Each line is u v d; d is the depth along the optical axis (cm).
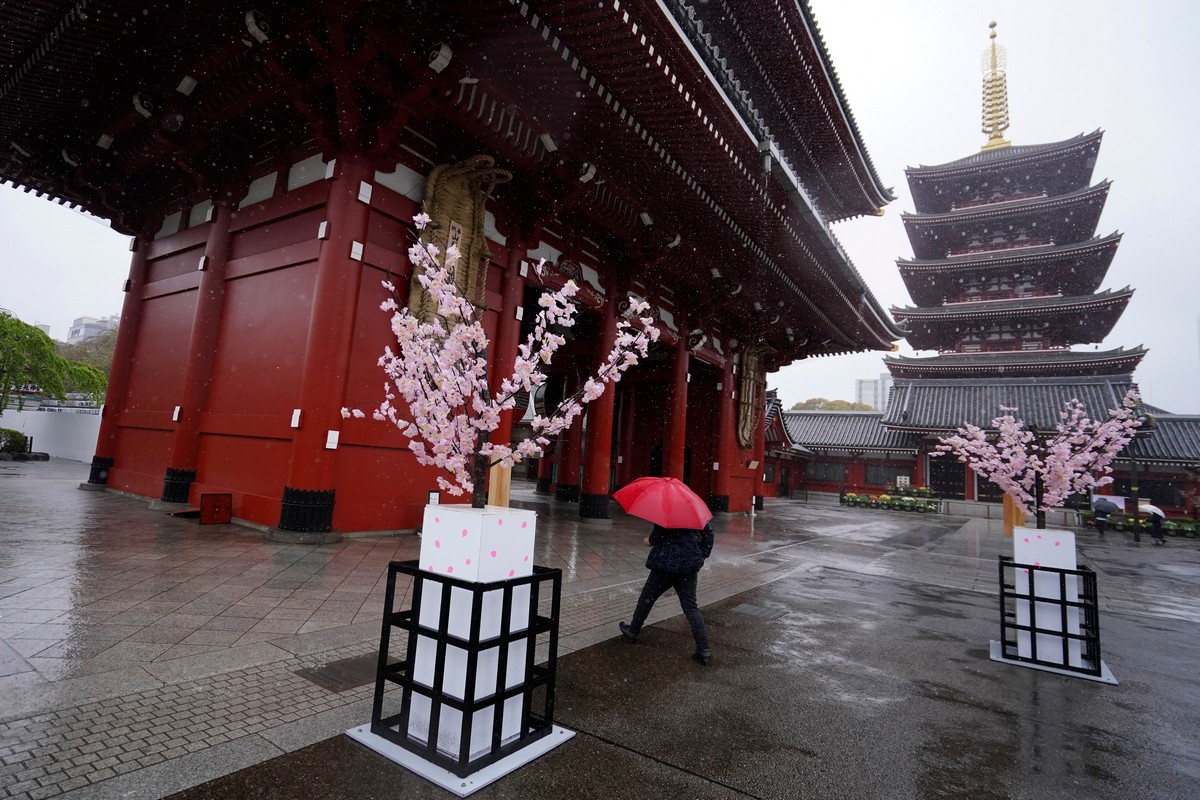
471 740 334
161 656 454
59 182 1477
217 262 1268
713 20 1608
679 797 321
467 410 424
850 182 2469
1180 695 546
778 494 4434
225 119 1170
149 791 284
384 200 1094
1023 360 3762
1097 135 3512
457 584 332
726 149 1255
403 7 896
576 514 1858
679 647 605
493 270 1343
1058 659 609
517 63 1008
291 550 895
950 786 353
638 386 2791
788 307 2459
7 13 992
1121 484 3453
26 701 362
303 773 315
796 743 399
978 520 3075
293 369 1066
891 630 731
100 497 1350
